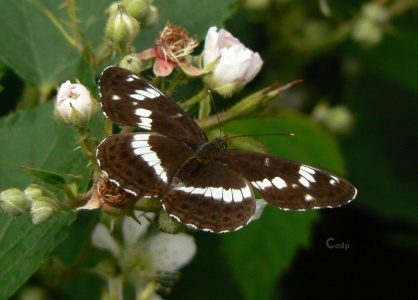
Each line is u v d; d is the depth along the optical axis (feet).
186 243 1.01
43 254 0.89
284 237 1.06
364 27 1.20
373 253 1.16
